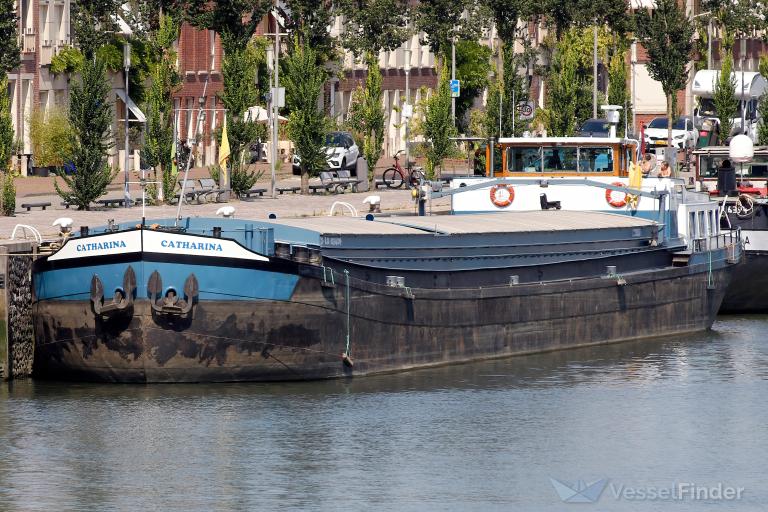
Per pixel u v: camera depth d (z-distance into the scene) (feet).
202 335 314.96
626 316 383.86
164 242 311.88
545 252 366.22
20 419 300.40
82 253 315.78
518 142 412.98
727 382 342.44
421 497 265.34
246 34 549.13
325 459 281.95
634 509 264.52
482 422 305.94
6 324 326.03
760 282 431.84
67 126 621.31
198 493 264.52
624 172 412.36
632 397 327.47
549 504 264.52
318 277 322.34
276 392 318.24
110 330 315.58
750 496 270.46
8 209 451.12
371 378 333.21
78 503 259.80
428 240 343.87
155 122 513.04
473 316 351.87
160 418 300.61
